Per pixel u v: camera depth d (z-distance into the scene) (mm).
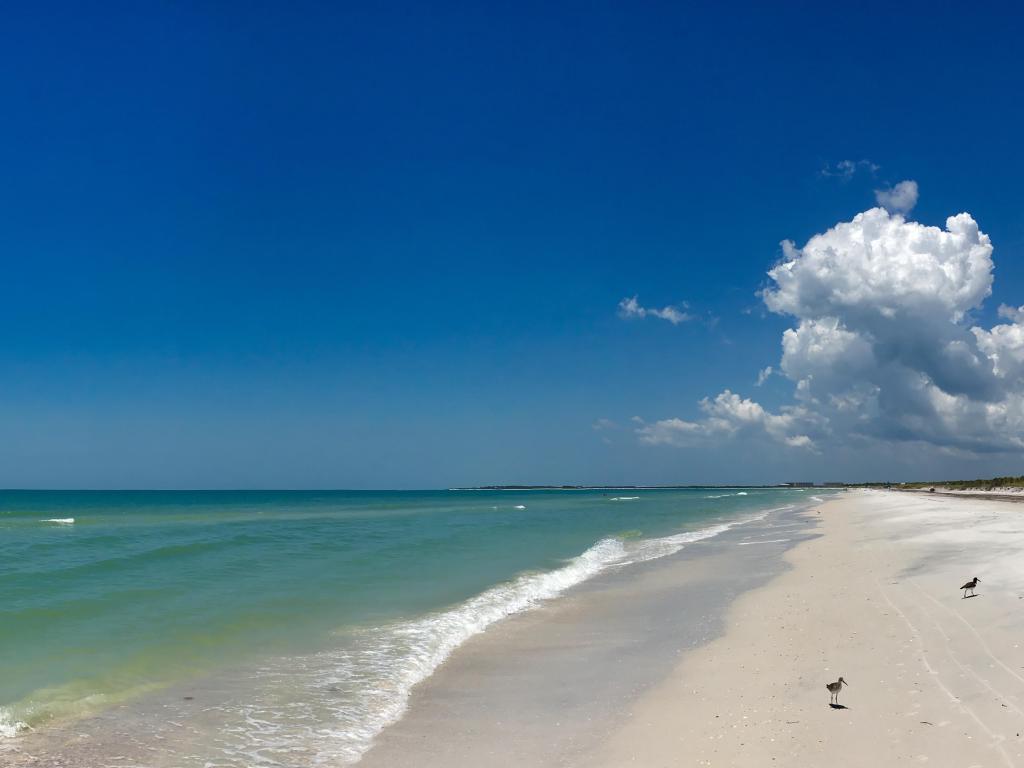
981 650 10938
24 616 16562
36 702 10875
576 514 69375
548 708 10945
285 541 36844
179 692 11586
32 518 63406
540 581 22922
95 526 50875
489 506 98500
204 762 8852
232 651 14102
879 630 13266
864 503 77062
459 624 16656
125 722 10172
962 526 32625
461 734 9906
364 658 13734
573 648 14633
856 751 8094
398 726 10242
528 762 8867
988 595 14625
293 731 9984
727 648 13758
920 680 10078
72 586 21047
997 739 7805
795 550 29594
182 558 28484
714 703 10508
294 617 17141
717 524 51188
